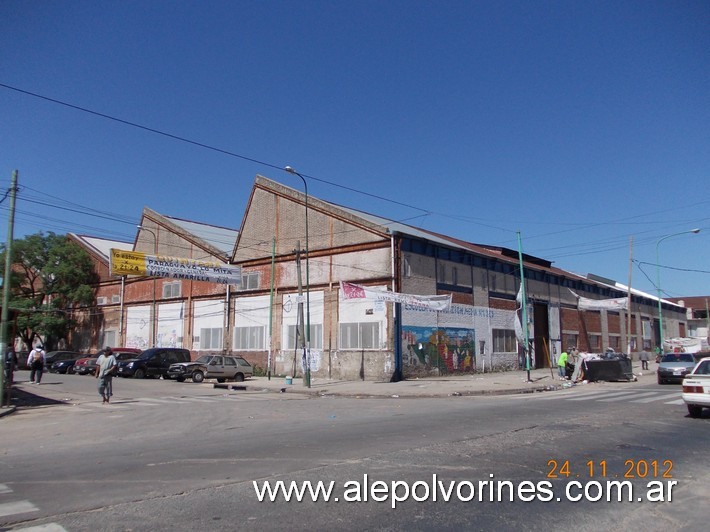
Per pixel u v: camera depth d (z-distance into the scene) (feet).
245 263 129.59
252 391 84.89
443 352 108.78
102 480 24.53
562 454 29.50
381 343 100.22
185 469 26.45
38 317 164.25
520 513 20.07
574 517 19.79
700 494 22.72
